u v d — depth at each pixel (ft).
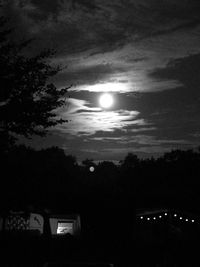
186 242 73.05
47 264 32.07
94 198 119.75
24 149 59.77
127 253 63.05
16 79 53.78
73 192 124.98
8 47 54.24
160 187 149.07
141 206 113.39
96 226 100.48
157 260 58.29
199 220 83.76
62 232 102.63
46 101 54.90
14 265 53.47
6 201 55.42
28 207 66.39
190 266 54.34
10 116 52.39
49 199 109.81
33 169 61.87
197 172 154.40
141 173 167.12
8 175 54.49
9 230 85.10
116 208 101.91
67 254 62.28
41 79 55.06
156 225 84.33
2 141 52.60
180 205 115.14
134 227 85.46
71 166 177.78
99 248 66.95
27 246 66.08
